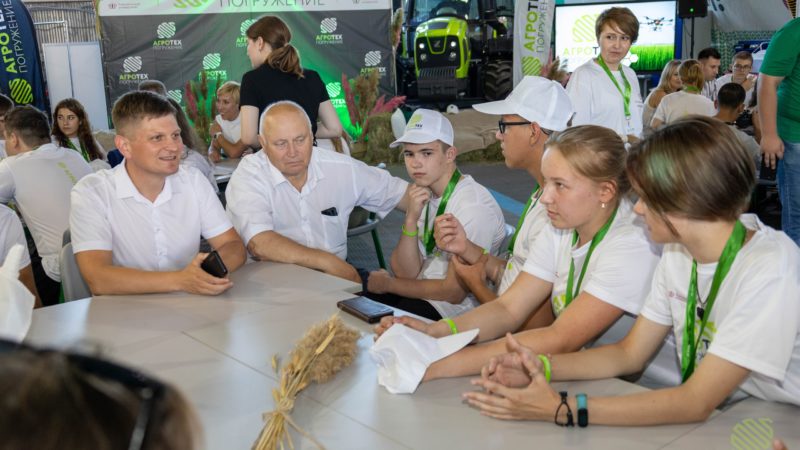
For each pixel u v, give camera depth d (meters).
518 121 2.45
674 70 7.30
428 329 1.93
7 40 9.48
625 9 4.25
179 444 0.43
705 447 1.37
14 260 1.73
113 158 5.23
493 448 1.38
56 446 0.39
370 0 10.15
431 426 1.46
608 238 1.88
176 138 2.53
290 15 9.98
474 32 11.20
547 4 9.34
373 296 2.87
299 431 1.39
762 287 1.40
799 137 4.07
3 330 1.64
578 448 1.37
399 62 11.54
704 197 1.38
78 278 2.67
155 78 9.71
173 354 1.85
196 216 2.72
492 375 1.62
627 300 1.83
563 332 1.83
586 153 1.81
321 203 3.00
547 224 2.09
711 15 12.47
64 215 3.79
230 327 2.04
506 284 2.47
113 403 0.41
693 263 1.55
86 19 10.96
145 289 2.34
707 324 1.53
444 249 2.51
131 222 2.62
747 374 1.44
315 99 4.15
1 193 3.73
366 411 1.53
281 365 1.76
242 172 2.93
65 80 10.44
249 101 4.04
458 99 11.27
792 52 3.92
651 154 1.42
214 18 9.73
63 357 0.42
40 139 3.90
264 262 2.75
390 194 3.20
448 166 2.88
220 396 1.61
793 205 4.20
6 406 0.39
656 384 1.94
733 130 1.40
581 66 4.39
